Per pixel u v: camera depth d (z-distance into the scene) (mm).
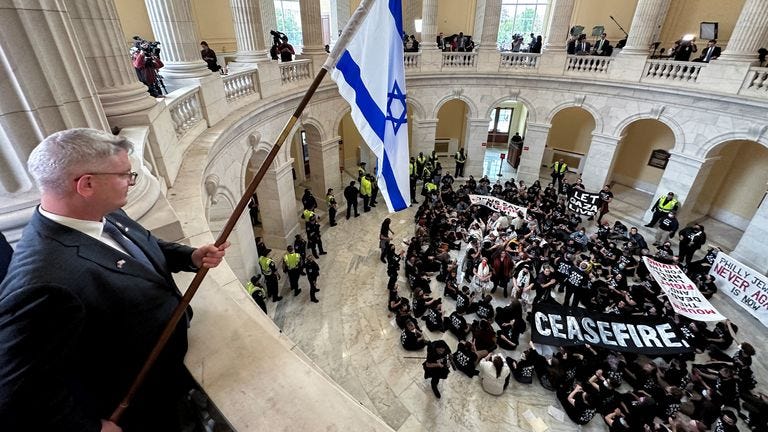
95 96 3135
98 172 1336
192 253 1929
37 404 1160
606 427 7652
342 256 13328
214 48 16438
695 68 13086
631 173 19281
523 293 10398
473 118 18375
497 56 16953
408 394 8305
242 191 9812
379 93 3686
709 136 13203
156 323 1591
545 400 8164
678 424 6711
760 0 11328
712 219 16156
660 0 13594
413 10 20234
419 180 19500
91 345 1415
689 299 9562
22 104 2385
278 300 11102
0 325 1110
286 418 1596
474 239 12430
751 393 7629
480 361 8430
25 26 2332
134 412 1673
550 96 16891
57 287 1185
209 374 1760
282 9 19156
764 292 10070
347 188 15375
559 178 17828
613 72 15148
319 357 9203
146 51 8883
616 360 8312
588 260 11086
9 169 2416
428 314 9859
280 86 11984
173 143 6438
